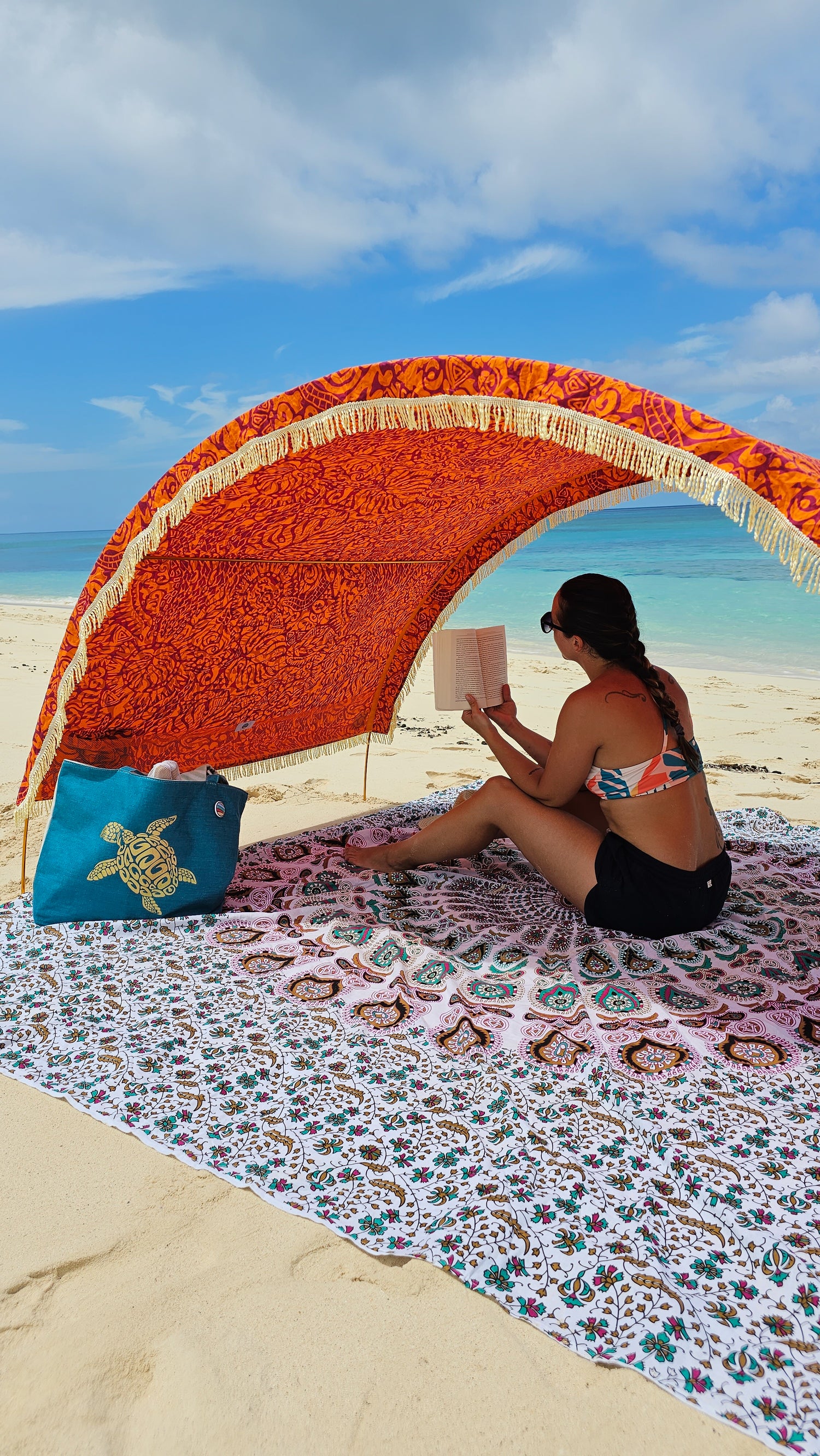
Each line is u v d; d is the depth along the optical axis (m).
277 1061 2.44
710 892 2.99
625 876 2.95
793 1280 1.72
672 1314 1.65
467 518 4.18
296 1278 1.76
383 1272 1.77
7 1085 2.37
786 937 3.07
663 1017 2.61
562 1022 2.60
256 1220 1.91
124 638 3.54
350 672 4.82
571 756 2.88
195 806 3.36
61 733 3.49
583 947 3.00
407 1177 2.01
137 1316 1.68
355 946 3.07
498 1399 1.51
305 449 2.84
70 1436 1.45
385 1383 1.55
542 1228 1.85
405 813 4.73
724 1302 1.68
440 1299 1.71
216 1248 1.84
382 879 3.64
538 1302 1.69
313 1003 2.73
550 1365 1.57
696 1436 1.45
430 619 4.93
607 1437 1.45
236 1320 1.67
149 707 3.93
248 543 3.62
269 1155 2.09
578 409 2.45
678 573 23.70
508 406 2.54
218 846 3.38
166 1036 2.57
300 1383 1.55
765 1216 1.88
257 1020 2.64
